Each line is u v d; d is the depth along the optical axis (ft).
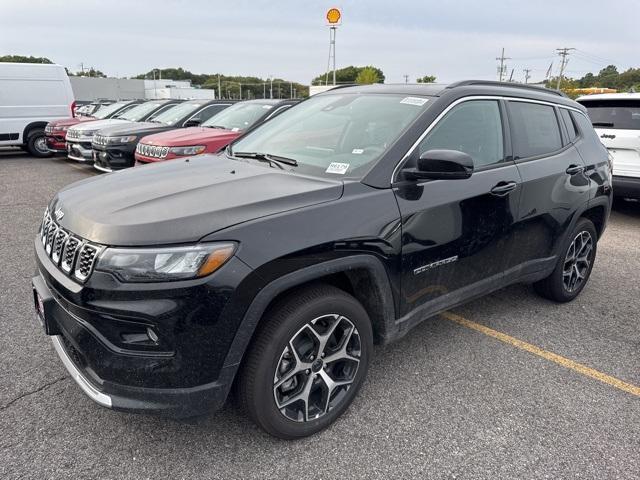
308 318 7.63
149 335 6.68
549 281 13.19
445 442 8.18
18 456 7.55
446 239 9.34
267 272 7.00
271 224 7.19
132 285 6.54
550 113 12.66
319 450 7.92
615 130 22.18
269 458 7.71
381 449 7.98
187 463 7.55
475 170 10.12
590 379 10.17
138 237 6.68
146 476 7.27
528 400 9.39
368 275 8.35
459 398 9.37
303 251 7.29
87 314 6.77
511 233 10.87
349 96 11.66
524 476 7.51
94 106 67.00
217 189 8.17
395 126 9.50
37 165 40.78
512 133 11.19
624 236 21.12
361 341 8.49
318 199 7.86
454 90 10.25
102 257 6.70
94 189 8.68
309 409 8.19
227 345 6.91
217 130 25.75
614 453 8.04
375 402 9.18
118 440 7.98
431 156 8.38
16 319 11.96
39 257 8.17
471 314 13.05
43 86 45.44
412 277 8.95
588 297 14.42
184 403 6.90
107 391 6.89
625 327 12.53
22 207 24.40
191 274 6.59
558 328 12.36
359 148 9.44
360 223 7.97
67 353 7.93
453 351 11.10
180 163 10.78
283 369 7.69
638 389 9.89
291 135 11.18
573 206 12.57
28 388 9.24
